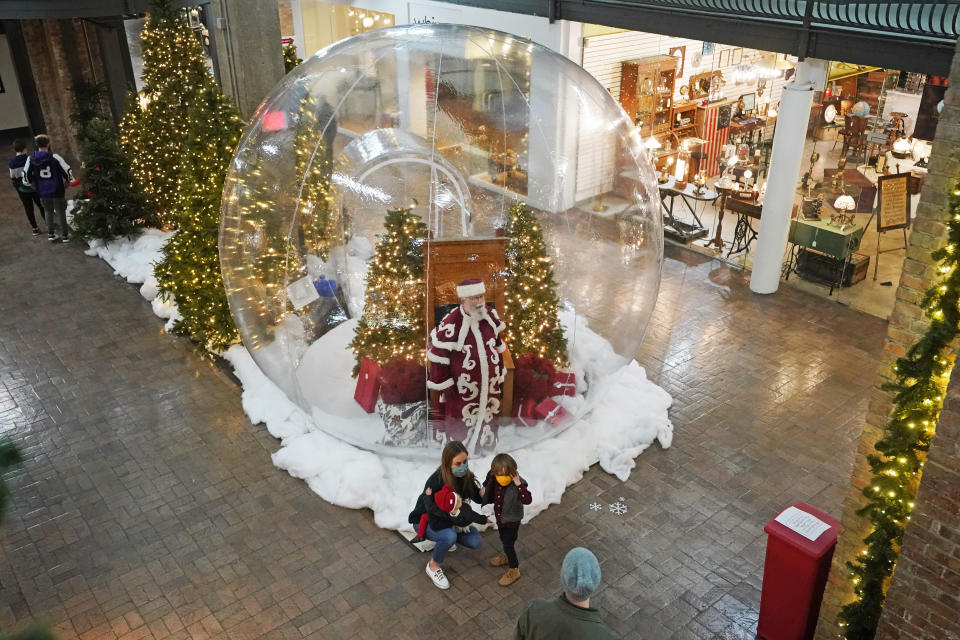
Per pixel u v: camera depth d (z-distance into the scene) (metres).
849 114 14.27
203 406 8.57
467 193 7.22
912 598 4.37
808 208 11.30
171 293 10.11
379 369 7.19
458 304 6.95
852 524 4.87
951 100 3.79
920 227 4.06
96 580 6.35
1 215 13.93
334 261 7.36
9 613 6.04
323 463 7.39
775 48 9.48
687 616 6.01
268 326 7.66
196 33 13.56
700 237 13.09
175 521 6.96
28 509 7.12
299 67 8.05
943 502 4.08
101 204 11.91
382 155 7.24
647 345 9.83
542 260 7.20
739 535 6.84
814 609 5.47
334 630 5.88
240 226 7.59
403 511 6.88
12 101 19.17
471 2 13.62
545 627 3.73
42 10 13.46
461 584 6.28
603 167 7.77
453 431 7.23
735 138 14.99
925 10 9.05
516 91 7.46
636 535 6.82
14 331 10.09
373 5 15.84
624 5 11.07
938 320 4.03
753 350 9.73
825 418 8.44
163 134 11.89
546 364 7.41
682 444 8.01
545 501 7.06
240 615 6.01
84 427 8.23
